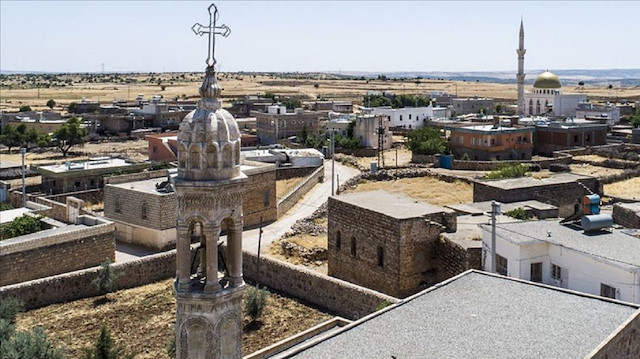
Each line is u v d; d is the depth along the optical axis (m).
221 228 18.19
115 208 60.53
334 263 48.06
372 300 37.78
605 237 32.44
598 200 36.09
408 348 19.48
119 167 87.31
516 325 21.03
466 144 113.75
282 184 90.75
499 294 24.19
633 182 86.38
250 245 59.12
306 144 128.38
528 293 24.27
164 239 56.81
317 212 70.94
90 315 40.28
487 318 21.72
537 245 32.16
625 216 49.34
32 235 48.00
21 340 29.69
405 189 86.69
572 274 30.64
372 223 43.56
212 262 17.58
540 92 176.75
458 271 39.62
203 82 17.56
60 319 39.53
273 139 138.25
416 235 41.66
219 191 17.30
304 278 42.75
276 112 142.62
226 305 17.80
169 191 57.75
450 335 20.36
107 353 30.34
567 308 22.58
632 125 156.12
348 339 20.44
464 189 85.44
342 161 108.88
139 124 167.38
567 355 18.67
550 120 131.00
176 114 173.38
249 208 66.56
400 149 127.88
